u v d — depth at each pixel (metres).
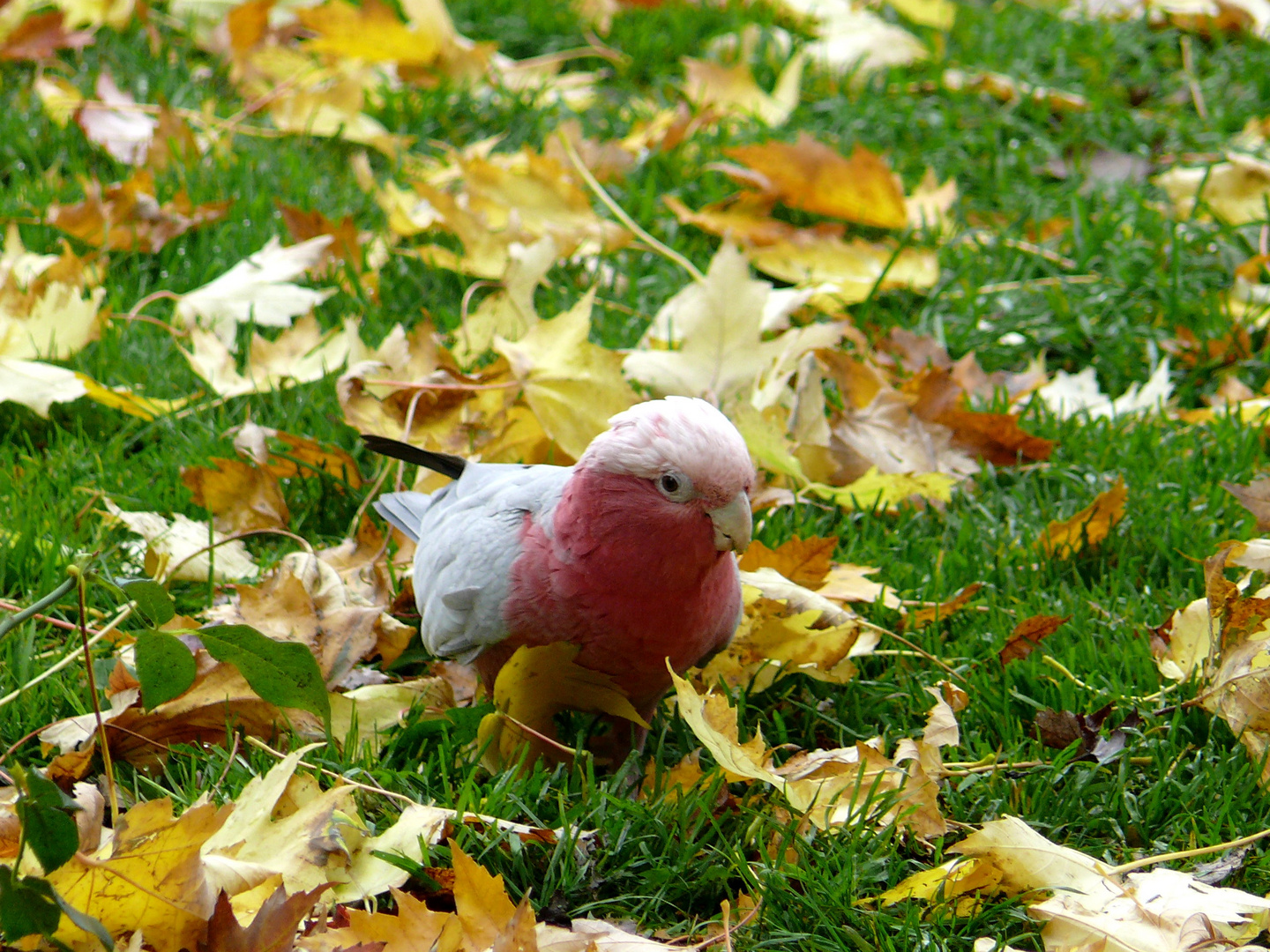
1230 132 5.65
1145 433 3.76
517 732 2.51
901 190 4.83
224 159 4.96
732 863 2.27
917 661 2.96
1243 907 2.05
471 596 2.48
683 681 2.26
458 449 3.43
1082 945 2.03
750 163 4.80
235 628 2.03
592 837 2.31
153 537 3.13
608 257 4.77
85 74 5.73
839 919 2.19
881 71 6.21
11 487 3.35
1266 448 3.74
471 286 4.25
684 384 3.57
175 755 2.53
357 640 2.72
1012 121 5.72
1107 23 6.58
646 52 6.29
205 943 1.88
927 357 4.11
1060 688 2.79
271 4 5.67
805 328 3.82
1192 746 2.63
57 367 3.70
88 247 4.48
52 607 2.97
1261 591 2.76
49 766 2.33
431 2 5.58
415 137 5.46
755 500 3.32
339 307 4.32
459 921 1.92
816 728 2.80
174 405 3.70
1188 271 4.66
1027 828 2.23
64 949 1.74
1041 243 4.91
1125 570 3.28
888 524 3.53
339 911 2.04
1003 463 3.75
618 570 2.32
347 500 3.45
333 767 2.43
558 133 4.78
